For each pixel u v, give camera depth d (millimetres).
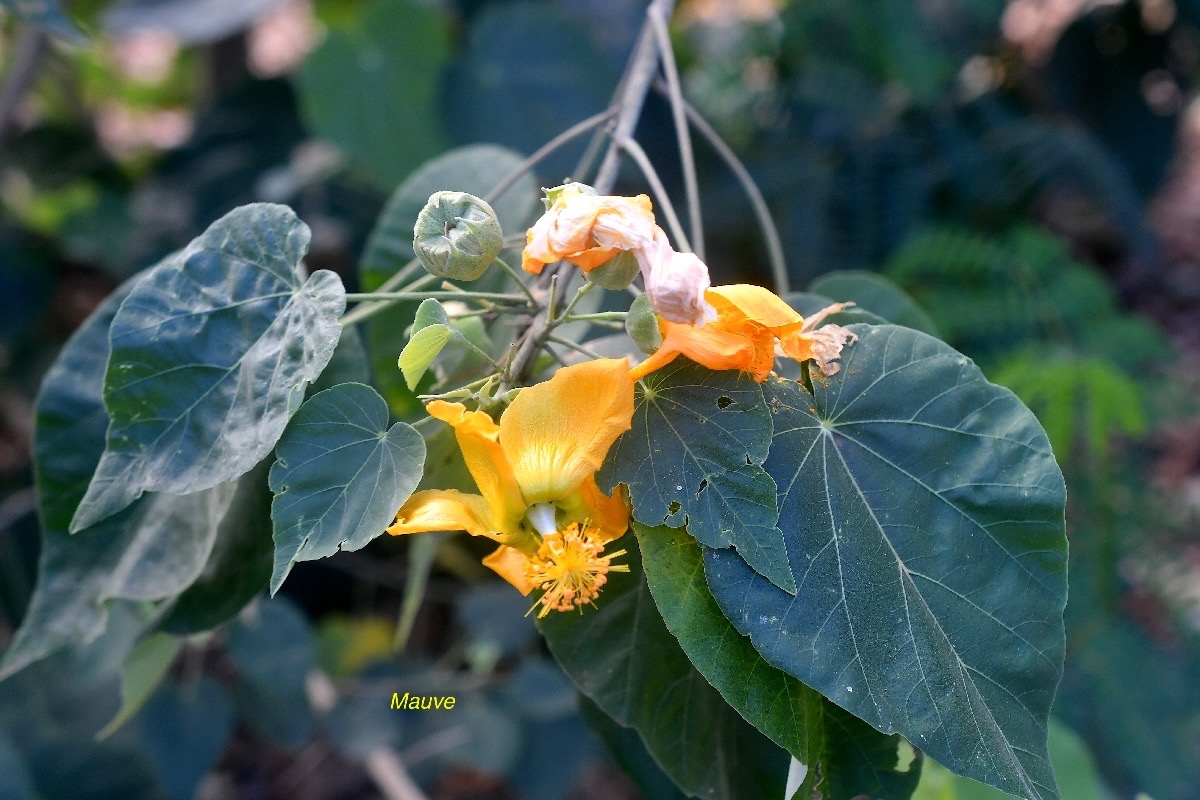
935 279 1188
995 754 474
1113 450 1130
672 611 481
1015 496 490
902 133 1233
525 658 1103
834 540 488
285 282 502
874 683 476
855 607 482
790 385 502
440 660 1159
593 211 475
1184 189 1688
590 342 548
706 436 485
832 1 1231
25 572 1068
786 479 491
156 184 1250
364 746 979
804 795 492
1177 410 1119
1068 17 1371
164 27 1071
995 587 486
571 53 1104
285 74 1296
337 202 1183
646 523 481
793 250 1176
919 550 490
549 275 538
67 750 898
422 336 480
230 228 509
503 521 483
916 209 1202
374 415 485
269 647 903
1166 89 1387
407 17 1073
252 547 549
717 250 1195
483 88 1082
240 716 1100
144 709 864
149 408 498
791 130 1244
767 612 477
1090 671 1000
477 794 1201
